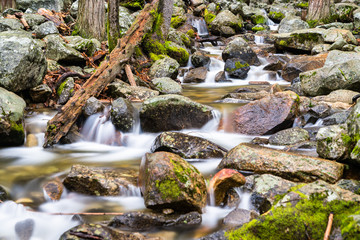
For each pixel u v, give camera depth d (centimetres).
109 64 744
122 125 586
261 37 1555
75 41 916
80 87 729
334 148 423
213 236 292
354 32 1540
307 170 394
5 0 1323
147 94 731
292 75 988
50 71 777
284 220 276
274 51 1332
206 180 413
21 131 563
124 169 462
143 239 294
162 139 503
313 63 974
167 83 838
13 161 507
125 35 839
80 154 541
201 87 953
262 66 1117
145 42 1032
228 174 373
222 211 362
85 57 869
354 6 1803
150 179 355
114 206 375
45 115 659
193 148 492
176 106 598
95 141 601
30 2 1320
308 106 618
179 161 369
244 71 1030
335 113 589
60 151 556
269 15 1992
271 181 371
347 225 251
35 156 529
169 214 344
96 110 616
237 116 613
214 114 627
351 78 690
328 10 1752
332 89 709
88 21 1034
